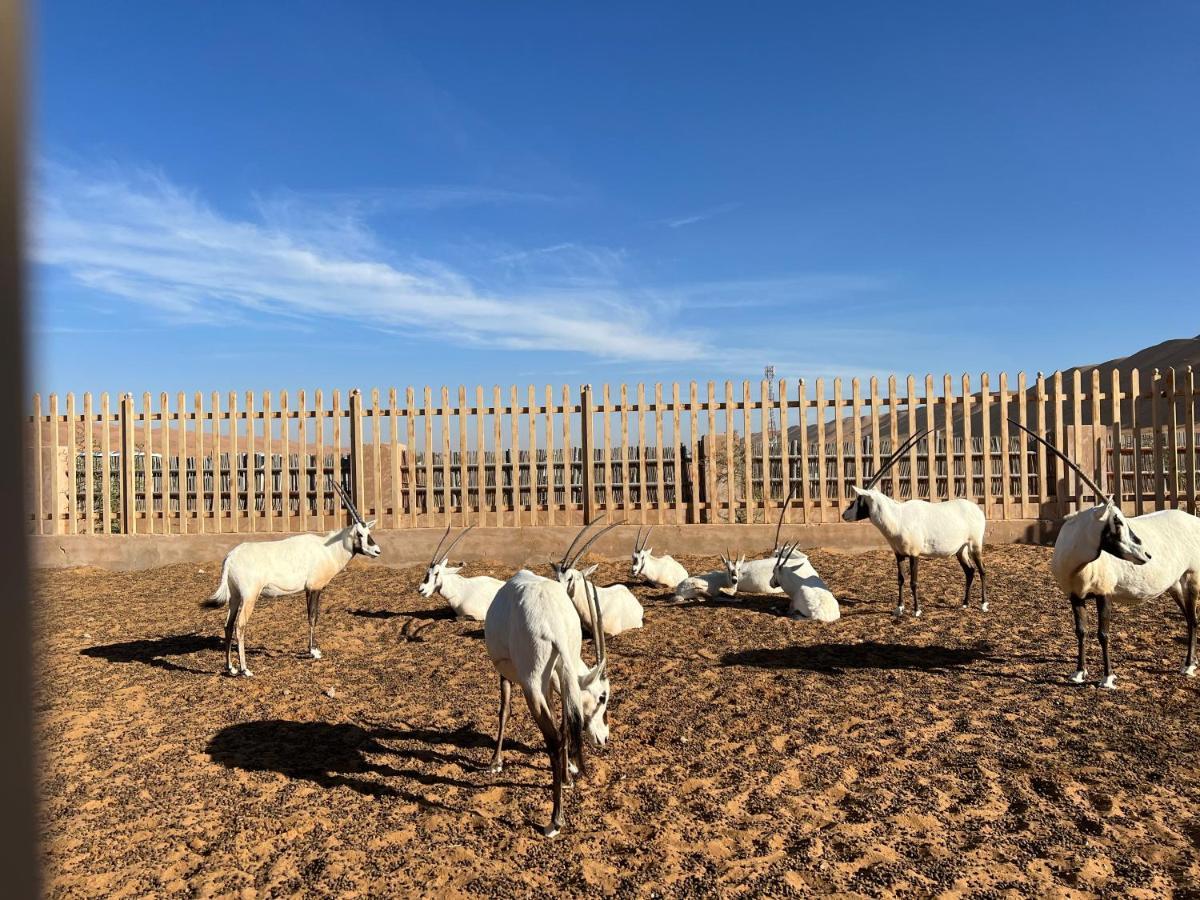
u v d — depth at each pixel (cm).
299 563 873
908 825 473
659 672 805
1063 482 1458
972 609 1019
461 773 575
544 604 494
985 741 591
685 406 1546
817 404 1516
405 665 863
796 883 416
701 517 1541
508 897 413
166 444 1605
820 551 1467
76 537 1567
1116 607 996
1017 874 416
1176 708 641
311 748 626
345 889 425
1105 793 501
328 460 1603
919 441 1502
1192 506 1411
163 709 726
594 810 509
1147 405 5700
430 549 1528
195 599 1260
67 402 1619
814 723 644
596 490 1565
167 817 512
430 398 1575
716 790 530
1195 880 405
